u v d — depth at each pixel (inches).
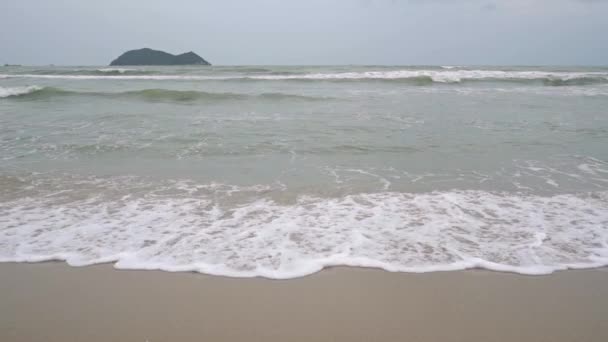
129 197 210.4
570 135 365.7
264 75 1024.9
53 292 128.3
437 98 625.0
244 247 157.2
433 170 262.1
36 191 217.8
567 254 154.0
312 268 143.0
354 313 119.0
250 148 314.0
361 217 186.2
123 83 844.6
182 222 179.5
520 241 163.8
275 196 213.5
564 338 108.5
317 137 351.6
